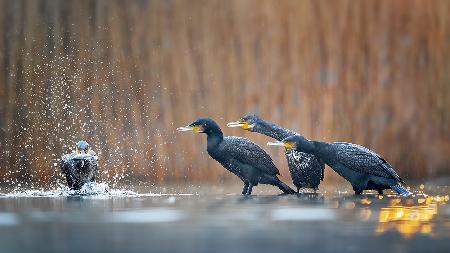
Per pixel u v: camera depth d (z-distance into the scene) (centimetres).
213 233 920
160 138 2236
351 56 2262
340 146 1534
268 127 1639
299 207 1216
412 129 2266
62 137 2245
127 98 2267
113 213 1127
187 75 2269
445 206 1233
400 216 1080
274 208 1200
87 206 1241
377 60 2269
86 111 2269
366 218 1056
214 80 2259
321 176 1571
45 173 2217
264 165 1574
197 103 2259
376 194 1545
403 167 2259
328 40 2261
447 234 902
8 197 1454
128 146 2242
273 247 816
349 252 786
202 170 2184
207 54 2267
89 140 2252
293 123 2242
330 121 2242
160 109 2261
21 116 2256
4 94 2259
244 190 1582
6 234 915
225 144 1578
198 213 1127
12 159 2227
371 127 2255
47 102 2266
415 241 852
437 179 2108
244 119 1653
